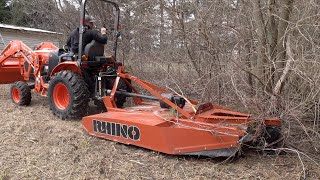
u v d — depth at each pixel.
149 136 4.32
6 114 6.39
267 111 4.33
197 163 4.09
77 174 3.82
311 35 4.77
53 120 5.95
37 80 6.87
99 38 6.01
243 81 4.85
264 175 3.77
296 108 4.79
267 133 4.34
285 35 4.75
